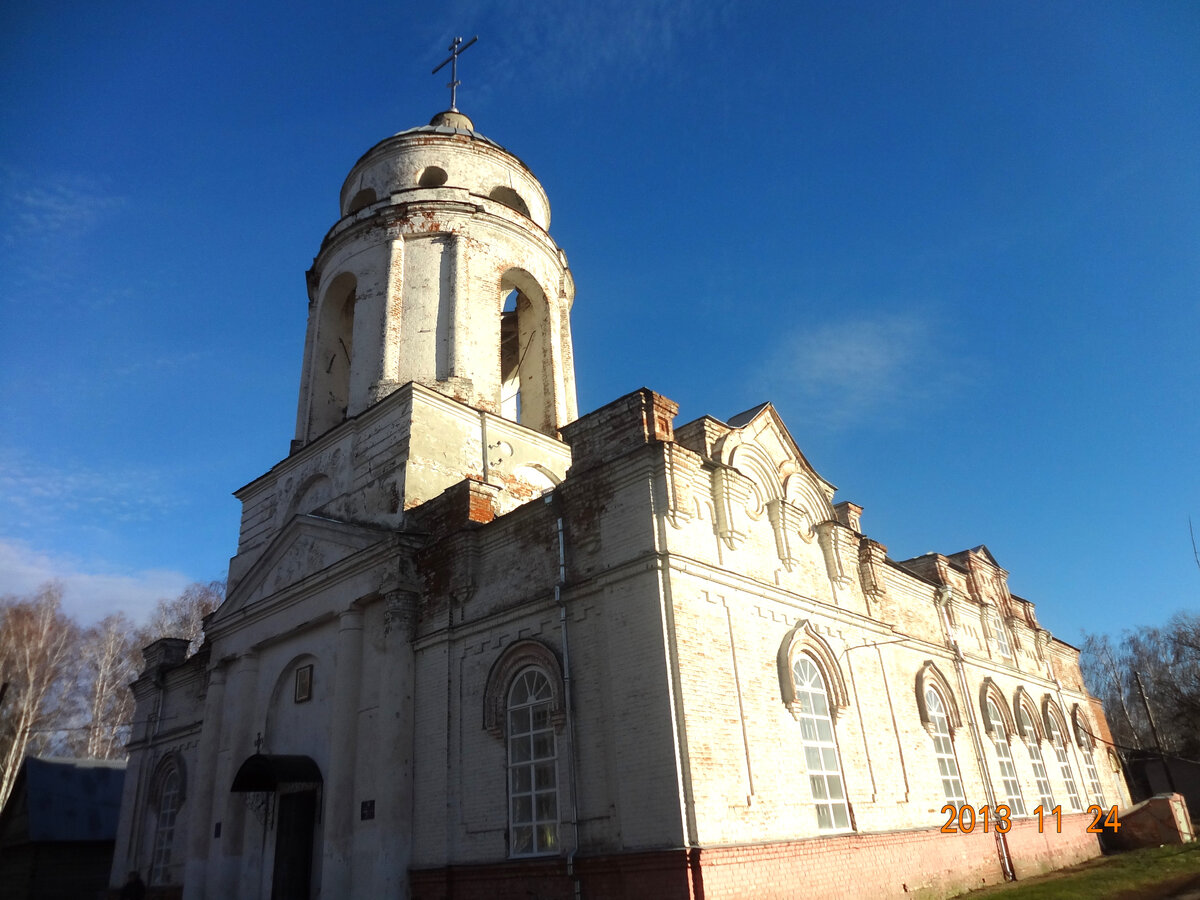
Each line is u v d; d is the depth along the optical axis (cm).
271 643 2144
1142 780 4469
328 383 2577
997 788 2256
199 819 2103
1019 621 2933
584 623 1452
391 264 2445
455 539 1741
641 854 1218
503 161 2806
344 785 1703
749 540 1628
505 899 1380
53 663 4400
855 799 1634
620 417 1573
